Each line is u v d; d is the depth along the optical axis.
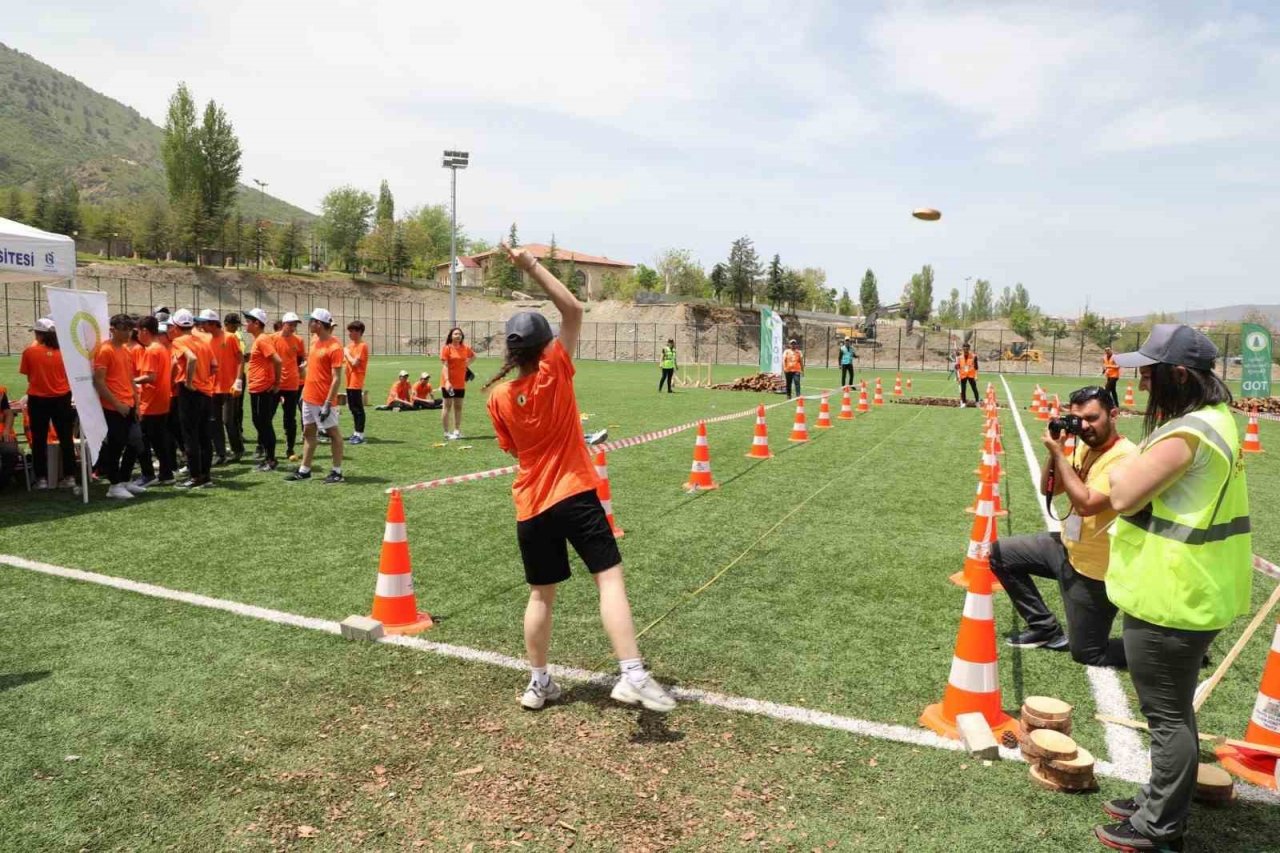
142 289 58.72
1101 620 4.42
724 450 12.98
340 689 4.13
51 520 7.72
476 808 3.10
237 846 2.86
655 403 22.31
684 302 65.19
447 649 4.67
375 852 2.83
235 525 7.59
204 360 9.30
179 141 77.06
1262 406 23.38
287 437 11.34
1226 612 2.69
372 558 6.51
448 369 13.34
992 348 73.12
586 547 3.76
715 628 5.09
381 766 3.40
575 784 3.27
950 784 3.30
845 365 27.61
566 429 3.76
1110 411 4.32
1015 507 8.84
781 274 77.94
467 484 9.74
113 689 4.11
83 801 3.12
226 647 4.66
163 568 6.20
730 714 3.90
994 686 3.76
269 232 78.19
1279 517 8.70
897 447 13.73
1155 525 2.75
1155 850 2.85
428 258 97.62
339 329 62.25
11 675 4.27
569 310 3.80
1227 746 3.58
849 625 5.17
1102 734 3.76
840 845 2.88
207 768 3.38
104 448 9.58
